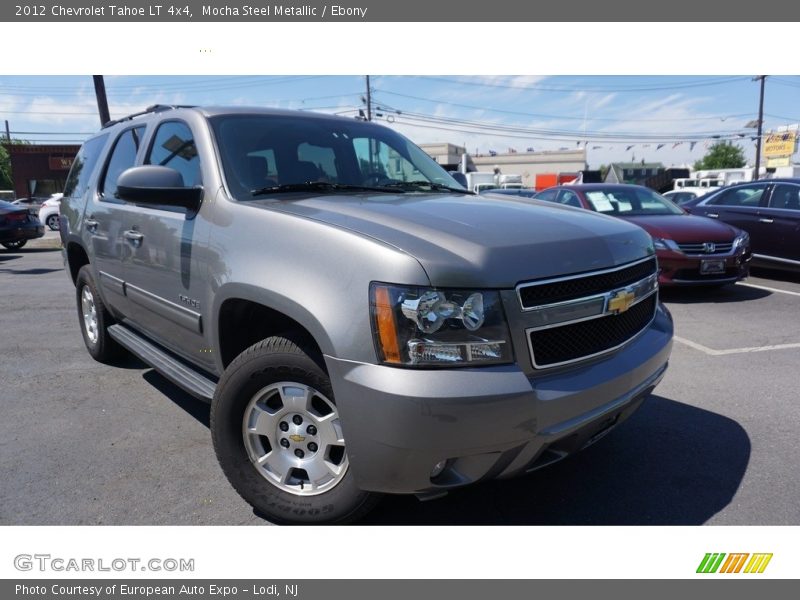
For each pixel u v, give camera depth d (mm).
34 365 4879
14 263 12539
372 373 2012
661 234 7137
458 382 1975
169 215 3137
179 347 3309
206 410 3896
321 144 3414
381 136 3852
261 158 3078
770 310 6758
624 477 2984
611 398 2320
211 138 3047
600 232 2574
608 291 2379
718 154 73688
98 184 4285
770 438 3408
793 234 8406
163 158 3430
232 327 2764
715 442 3365
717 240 7059
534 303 2145
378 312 2020
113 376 4582
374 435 2025
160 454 3270
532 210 2816
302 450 2465
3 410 3904
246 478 2555
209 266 2734
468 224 2369
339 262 2160
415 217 2404
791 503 2744
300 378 2355
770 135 45438
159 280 3250
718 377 4461
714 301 7297
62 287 9109
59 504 2770
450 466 2121
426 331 1992
